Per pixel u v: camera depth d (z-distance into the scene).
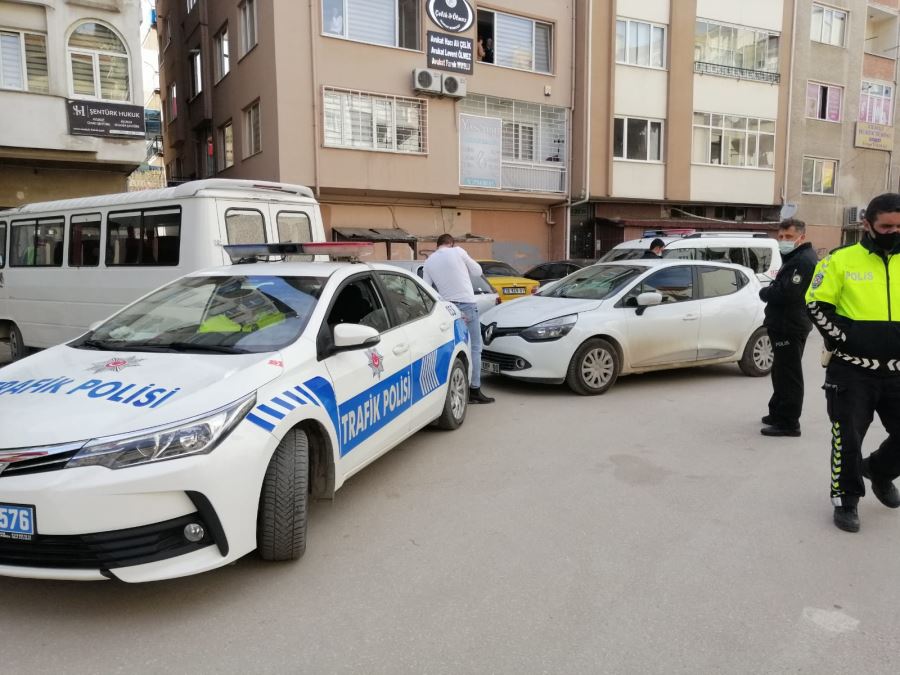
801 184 24.53
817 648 2.70
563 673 2.54
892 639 2.77
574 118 20.23
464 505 4.20
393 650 2.68
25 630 2.80
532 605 3.02
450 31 17.25
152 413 2.88
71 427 2.79
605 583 3.22
